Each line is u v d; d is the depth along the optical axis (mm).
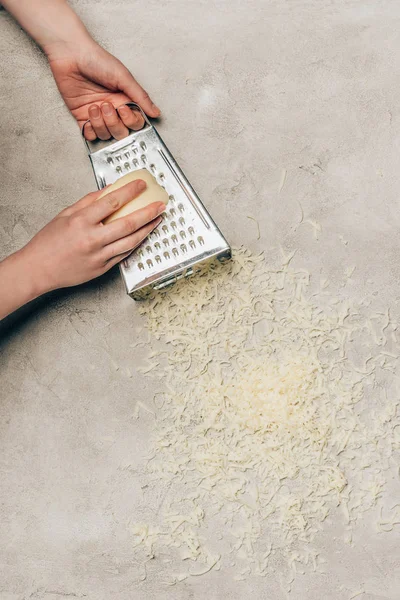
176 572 1080
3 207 1147
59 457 1105
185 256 1024
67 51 1098
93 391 1107
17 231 1144
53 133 1151
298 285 1091
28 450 1110
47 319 1121
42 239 1043
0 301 1055
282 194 1115
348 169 1114
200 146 1132
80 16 1168
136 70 1153
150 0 1163
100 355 1110
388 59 1130
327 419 1065
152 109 1105
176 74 1148
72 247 1022
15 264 1047
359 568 1059
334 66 1135
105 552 1091
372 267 1095
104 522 1093
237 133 1131
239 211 1116
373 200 1106
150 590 1083
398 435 1063
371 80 1129
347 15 1142
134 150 1061
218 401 1075
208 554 1073
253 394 1068
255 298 1092
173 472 1081
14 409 1116
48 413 1111
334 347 1080
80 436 1105
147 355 1104
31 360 1119
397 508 1059
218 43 1150
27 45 1163
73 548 1095
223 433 1077
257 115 1133
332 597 1061
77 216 1017
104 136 1119
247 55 1145
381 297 1089
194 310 1088
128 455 1096
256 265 1100
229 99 1139
